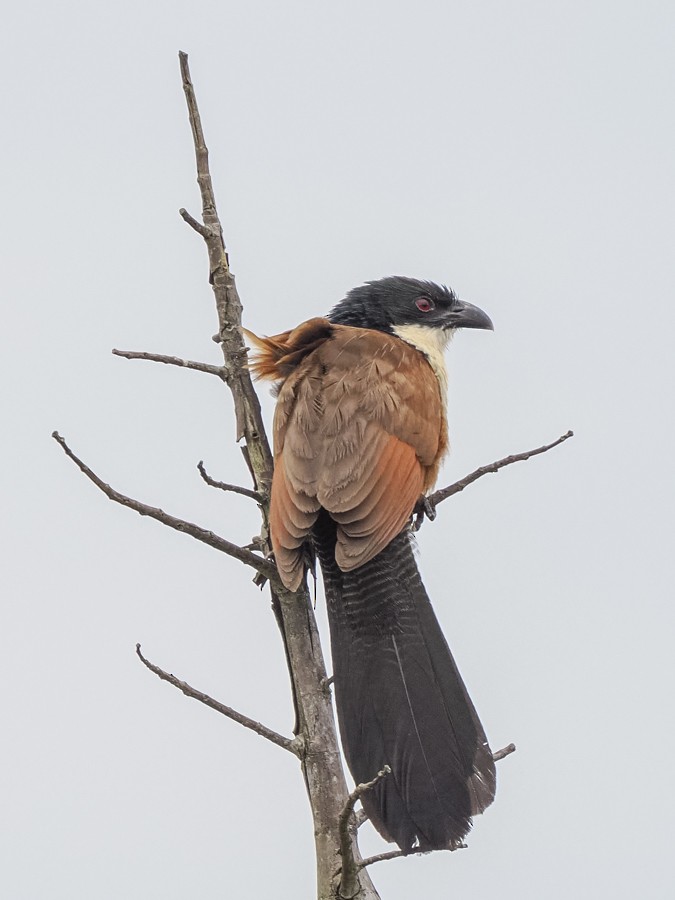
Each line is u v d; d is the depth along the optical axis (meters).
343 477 8.41
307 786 7.54
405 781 7.55
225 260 8.24
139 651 7.34
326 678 7.82
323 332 9.70
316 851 7.40
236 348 8.27
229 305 8.25
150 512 7.38
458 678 8.09
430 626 8.30
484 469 8.79
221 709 7.43
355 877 6.79
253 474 8.48
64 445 7.08
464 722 7.88
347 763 7.70
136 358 8.00
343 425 8.62
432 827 7.37
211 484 8.24
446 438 9.44
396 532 8.41
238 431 8.38
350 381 8.92
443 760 7.66
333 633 8.34
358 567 8.38
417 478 8.78
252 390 8.34
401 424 8.81
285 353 9.57
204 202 8.20
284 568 7.88
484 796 7.55
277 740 7.52
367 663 8.12
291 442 8.60
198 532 7.56
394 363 9.30
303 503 8.24
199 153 8.18
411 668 8.05
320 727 7.66
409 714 7.85
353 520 8.30
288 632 7.89
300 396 8.90
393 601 8.30
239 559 7.75
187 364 8.18
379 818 7.42
